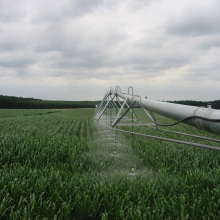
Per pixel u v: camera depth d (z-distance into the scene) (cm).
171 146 1456
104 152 1287
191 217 593
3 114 6619
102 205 670
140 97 694
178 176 834
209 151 1294
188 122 380
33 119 4416
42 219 559
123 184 753
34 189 716
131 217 574
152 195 679
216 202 660
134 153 1288
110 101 1410
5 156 1164
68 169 1049
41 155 1179
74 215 652
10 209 627
